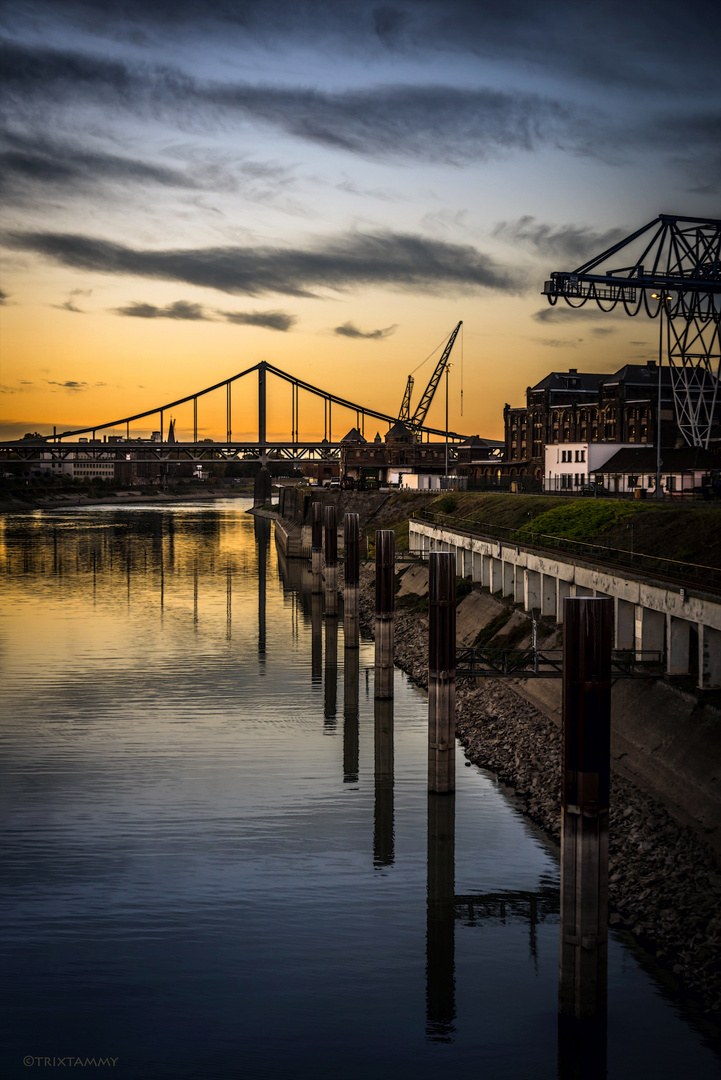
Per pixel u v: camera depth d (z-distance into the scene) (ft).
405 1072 80.53
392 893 111.96
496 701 186.19
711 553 185.47
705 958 93.45
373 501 585.63
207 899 109.81
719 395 453.99
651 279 319.88
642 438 546.26
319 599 356.18
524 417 645.92
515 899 110.83
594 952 86.58
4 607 333.01
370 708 196.24
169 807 138.00
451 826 131.23
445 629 139.95
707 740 130.11
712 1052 82.48
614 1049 82.99
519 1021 87.71
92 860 119.85
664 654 153.38
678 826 119.03
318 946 100.17
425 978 94.58
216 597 361.71
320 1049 83.76
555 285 319.06
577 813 86.12
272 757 162.09
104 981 93.45
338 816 135.03
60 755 161.99
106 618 309.83
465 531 291.99
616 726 153.17
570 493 416.46
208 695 205.57
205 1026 86.69
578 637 84.69
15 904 108.06
